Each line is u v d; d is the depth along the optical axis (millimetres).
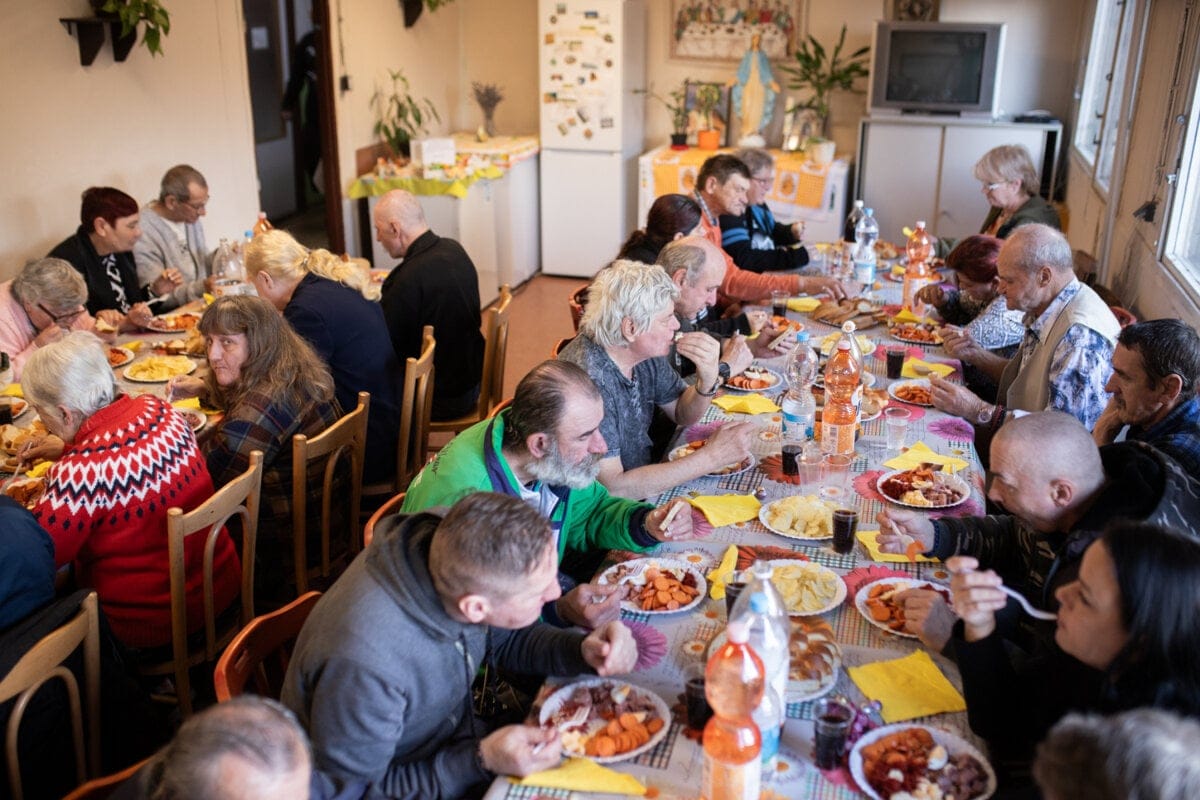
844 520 2146
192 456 2525
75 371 2357
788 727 1662
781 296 4211
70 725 1983
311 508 2967
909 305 4098
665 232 3621
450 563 1572
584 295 3604
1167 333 2320
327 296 3293
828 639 1864
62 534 2307
